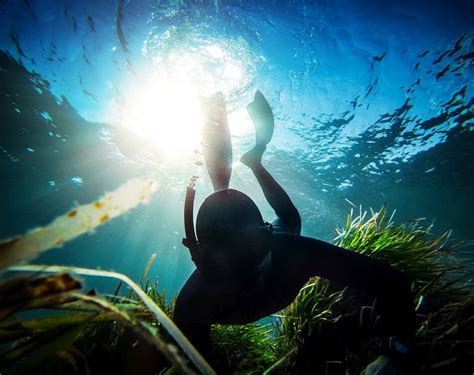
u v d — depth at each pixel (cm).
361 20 548
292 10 518
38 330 63
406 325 149
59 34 592
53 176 1209
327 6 520
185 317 162
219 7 500
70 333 59
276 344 247
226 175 247
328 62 600
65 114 852
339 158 970
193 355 50
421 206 1230
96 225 30
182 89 580
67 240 30
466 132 804
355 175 1078
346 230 295
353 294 222
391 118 762
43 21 575
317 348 204
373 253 254
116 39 565
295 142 869
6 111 846
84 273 55
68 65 658
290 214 231
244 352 234
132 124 820
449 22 538
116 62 609
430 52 586
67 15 556
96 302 46
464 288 226
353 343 196
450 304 202
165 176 1138
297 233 224
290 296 187
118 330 200
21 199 1359
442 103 708
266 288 171
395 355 141
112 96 716
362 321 196
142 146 938
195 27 519
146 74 597
